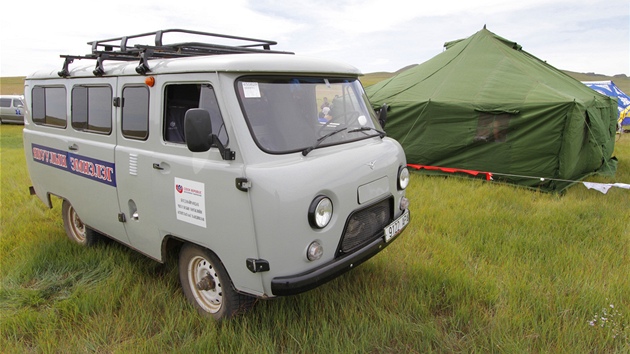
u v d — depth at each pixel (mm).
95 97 4434
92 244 5203
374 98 10594
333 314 3652
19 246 5340
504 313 3674
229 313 3496
